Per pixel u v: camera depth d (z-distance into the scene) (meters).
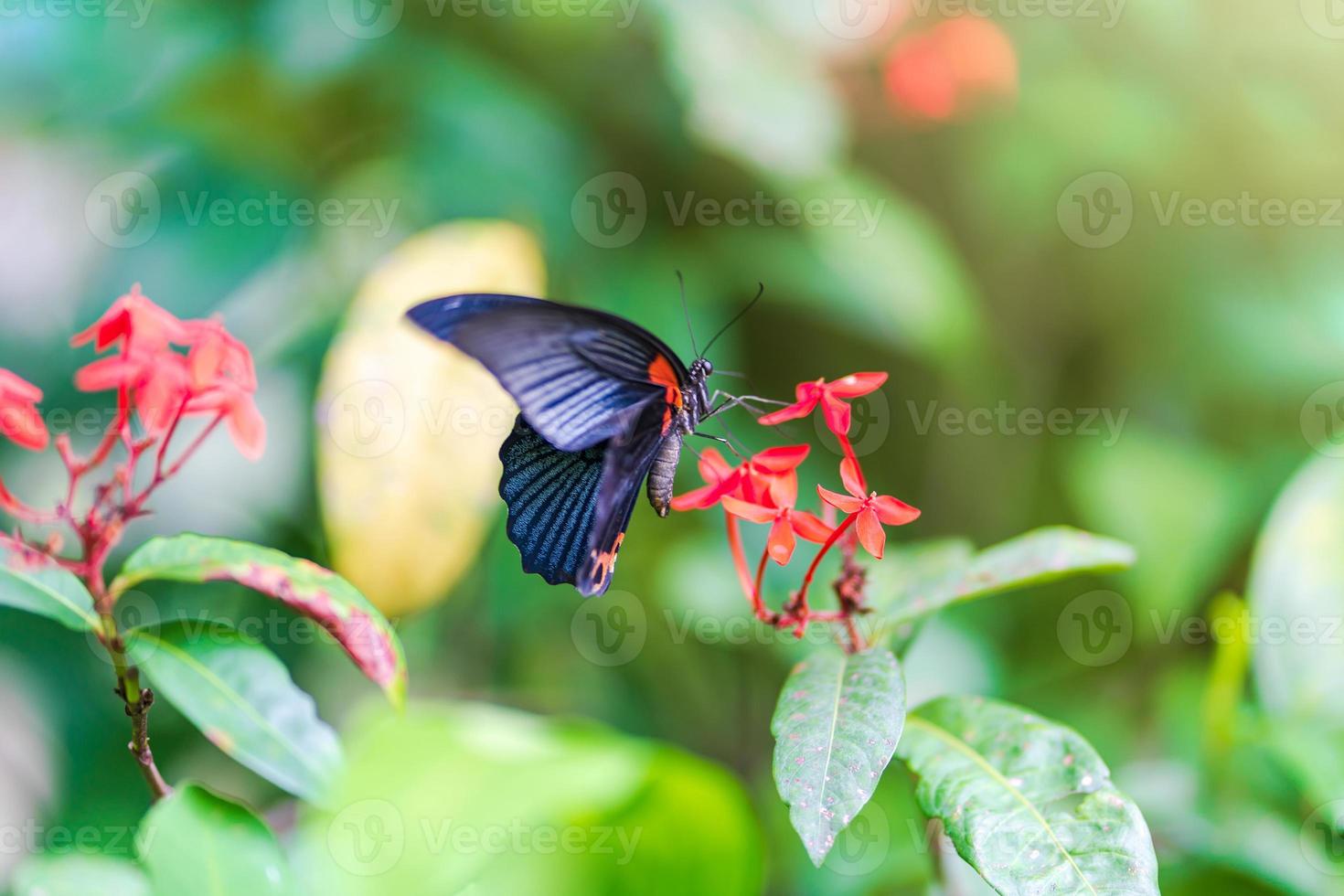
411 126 1.15
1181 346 1.30
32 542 0.92
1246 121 1.25
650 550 1.23
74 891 0.91
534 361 0.92
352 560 1.06
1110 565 0.96
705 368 0.98
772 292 1.24
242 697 0.91
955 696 0.94
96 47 1.13
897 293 1.23
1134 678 1.26
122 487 0.91
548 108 1.20
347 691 1.17
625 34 1.20
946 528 1.39
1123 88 1.28
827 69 1.24
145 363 0.91
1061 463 1.35
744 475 0.93
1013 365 1.38
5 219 1.16
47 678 1.15
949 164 1.38
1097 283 1.34
